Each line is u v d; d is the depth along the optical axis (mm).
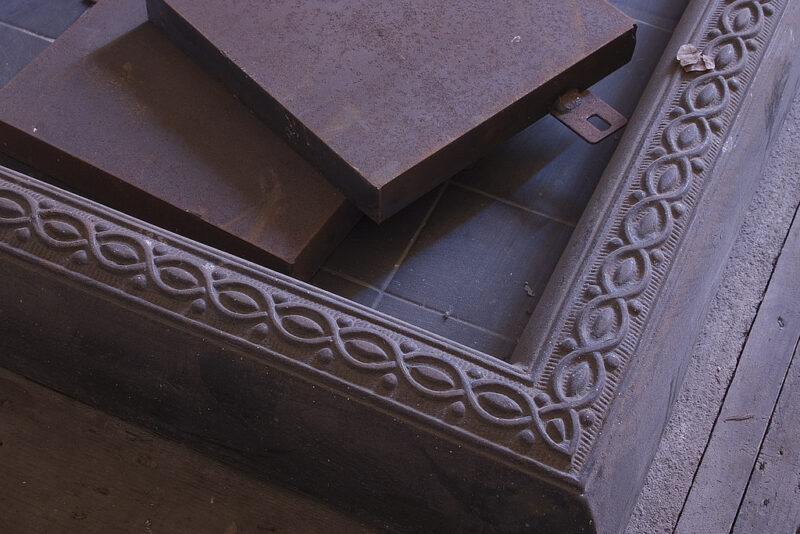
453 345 1345
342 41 1671
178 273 1360
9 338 1465
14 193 1419
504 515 1312
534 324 1439
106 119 1688
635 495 1407
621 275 1396
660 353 1390
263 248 1569
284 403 1347
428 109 1605
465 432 1284
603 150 1797
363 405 1309
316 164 1637
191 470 1550
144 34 1802
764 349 1725
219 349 1341
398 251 1685
